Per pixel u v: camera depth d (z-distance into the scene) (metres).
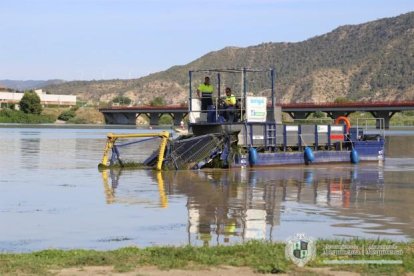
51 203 30.09
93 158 59.94
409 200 31.19
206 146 46.53
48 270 15.77
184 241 21.48
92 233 22.97
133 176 41.72
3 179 40.25
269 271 15.67
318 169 47.56
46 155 64.25
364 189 35.53
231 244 20.75
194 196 32.34
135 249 18.16
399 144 93.25
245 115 48.38
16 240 21.88
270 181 39.12
